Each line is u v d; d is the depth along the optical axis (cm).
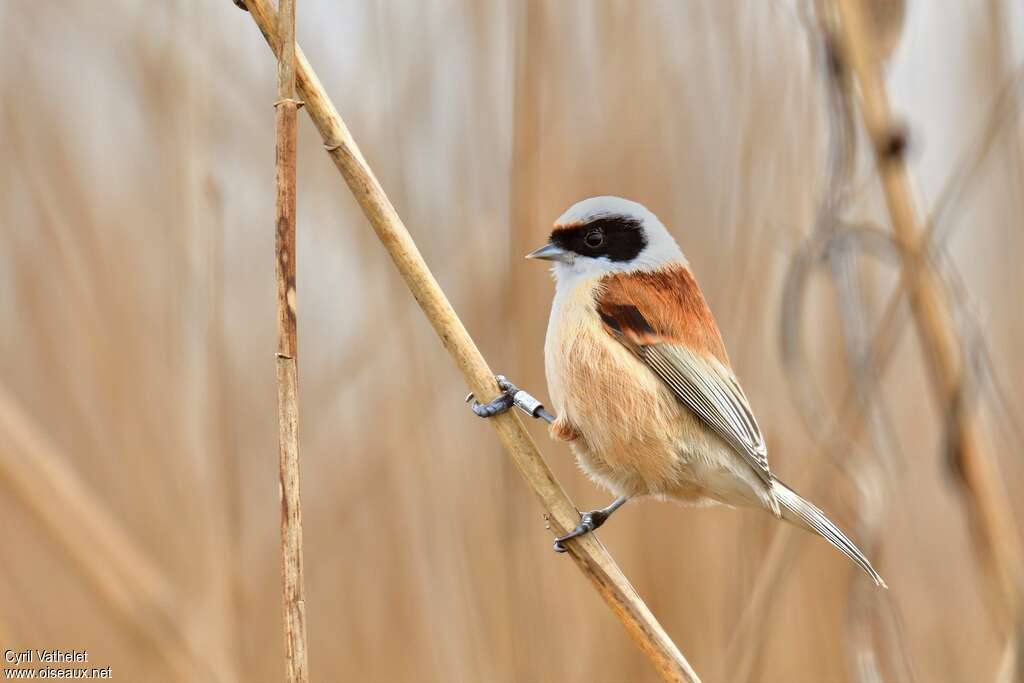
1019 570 806
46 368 1023
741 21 1116
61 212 1038
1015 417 918
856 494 887
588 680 955
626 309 785
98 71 1059
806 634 1038
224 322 926
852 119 859
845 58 845
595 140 1095
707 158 1112
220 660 843
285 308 575
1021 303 1125
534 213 998
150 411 1012
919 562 1209
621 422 768
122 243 1056
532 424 1038
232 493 899
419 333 1023
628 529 1048
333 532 1045
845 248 892
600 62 1116
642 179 1091
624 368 773
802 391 912
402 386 1009
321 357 1095
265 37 584
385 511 1016
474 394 671
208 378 913
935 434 1248
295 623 575
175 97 974
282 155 571
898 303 893
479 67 1074
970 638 1152
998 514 813
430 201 1066
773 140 1073
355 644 1015
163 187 1026
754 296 1054
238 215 1084
